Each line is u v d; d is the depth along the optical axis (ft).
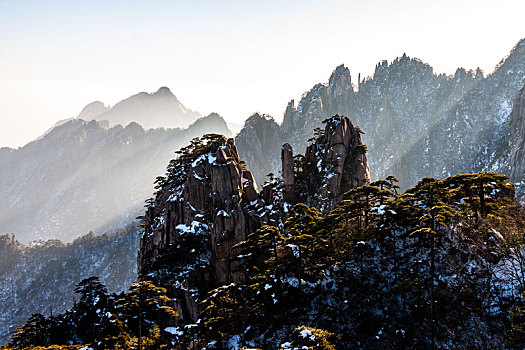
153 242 261.24
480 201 170.50
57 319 210.59
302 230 178.09
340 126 313.94
